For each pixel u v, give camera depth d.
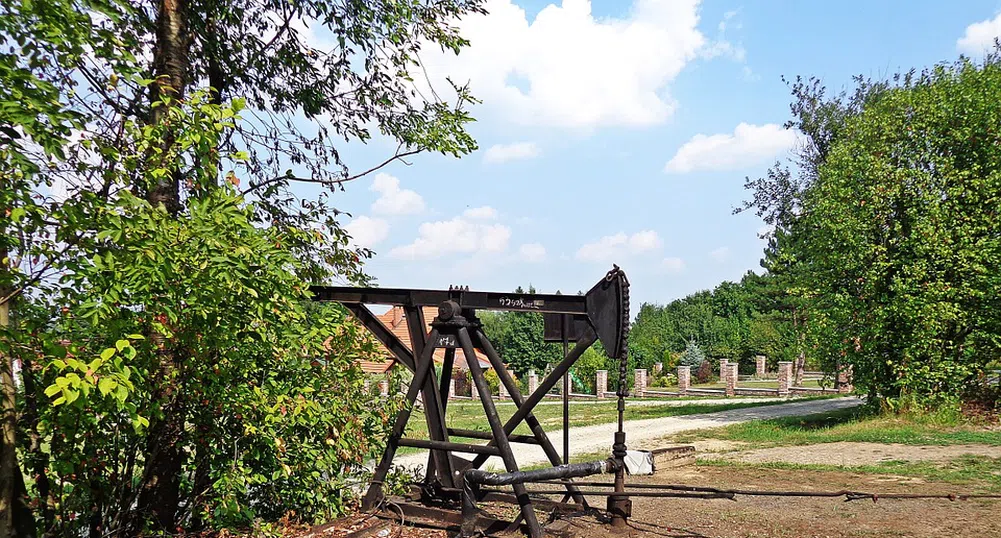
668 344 53.53
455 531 6.70
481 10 9.02
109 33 4.93
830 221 16.61
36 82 4.33
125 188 5.27
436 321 7.11
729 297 67.44
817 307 17.47
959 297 15.53
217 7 7.88
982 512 7.37
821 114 29.00
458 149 8.73
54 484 6.06
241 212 5.52
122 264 4.89
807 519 7.18
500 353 46.12
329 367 7.08
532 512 6.18
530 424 7.07
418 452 15.00
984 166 16.11
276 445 6.29
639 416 22.64
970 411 15.91
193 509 7.12
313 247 8.09
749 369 50.22
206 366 5.97
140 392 5.56
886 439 13.41
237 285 5.34
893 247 16.39
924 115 16.48
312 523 7.15
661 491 8.88
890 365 16.30
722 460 11.88
